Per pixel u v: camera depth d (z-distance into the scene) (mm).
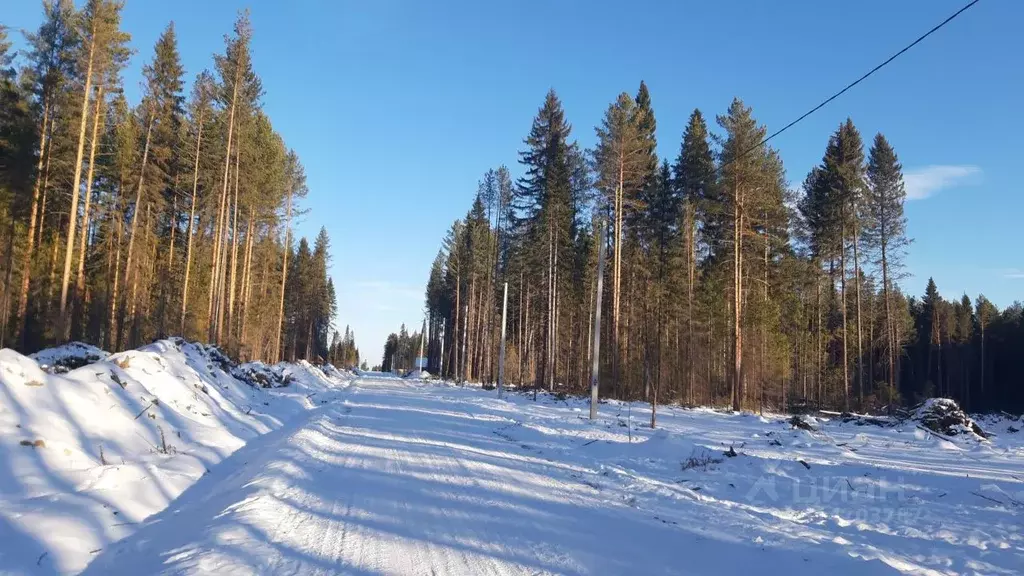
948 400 22844
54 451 8602
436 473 10484
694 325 38344
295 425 18000
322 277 83812
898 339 48812
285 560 5680
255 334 52688
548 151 42562
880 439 19656
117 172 33688
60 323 23844
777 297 41688
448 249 69938
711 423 22156
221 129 33438
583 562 5969
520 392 38219
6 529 5992
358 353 154375
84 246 29125
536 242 43406
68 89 26594
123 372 13258
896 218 37812
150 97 32750
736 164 30656
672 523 7688
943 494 9969
